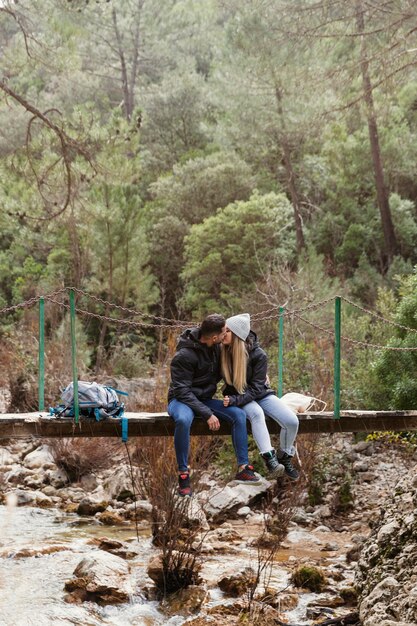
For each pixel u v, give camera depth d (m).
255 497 9.14
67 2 14.45
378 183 23.22
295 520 8.64
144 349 17.92
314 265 18.41
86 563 6.54
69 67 14.55
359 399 11.08
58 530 8.21
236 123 24.97
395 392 10.15
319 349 11.50
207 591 6.20
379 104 16.11
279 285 16.42
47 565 6.89
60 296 19.14
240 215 22.52
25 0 14.27
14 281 23.67
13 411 13.36
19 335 14.73
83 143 15.16
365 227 24.19
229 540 7.86
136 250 19.31
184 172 26.78
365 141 24.83
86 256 19.91
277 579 6.64
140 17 38.09
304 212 25.88
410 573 5.52
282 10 15.77
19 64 14.27
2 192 15.70
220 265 21.55
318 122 17.27
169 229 24.56
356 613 5.66
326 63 15.95
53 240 21.03
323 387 10.16
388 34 13.88
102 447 10.78
